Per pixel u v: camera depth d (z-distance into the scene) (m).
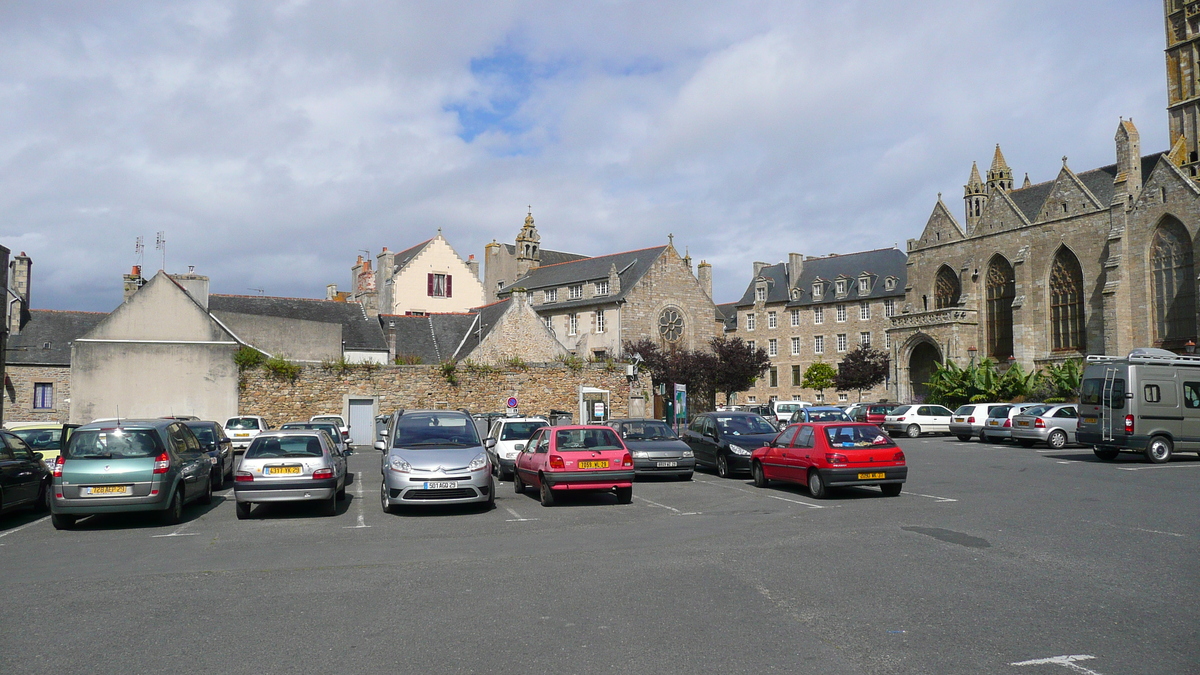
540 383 40.47
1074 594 7.77
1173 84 55.84
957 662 5.86
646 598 7.89
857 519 12.95
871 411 43.44
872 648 6.20
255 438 15.02
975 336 58.59
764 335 82.69
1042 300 54.66
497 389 39.59
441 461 14.49
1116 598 7.60
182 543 11.82
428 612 7.46
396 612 7.48
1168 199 47.44
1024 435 30.28
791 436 17.48
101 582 9.02
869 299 73.94
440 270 71.19
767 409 47.59
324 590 8.44
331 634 6.78
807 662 5.90
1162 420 22.25
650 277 62.88
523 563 9.81
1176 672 5.61
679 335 63.88
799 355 79.62
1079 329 52.62
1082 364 50.22
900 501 15.13
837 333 76.56
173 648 6.44
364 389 37.09
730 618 7.11
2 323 30.02
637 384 42.88
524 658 6.07
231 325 38.06
